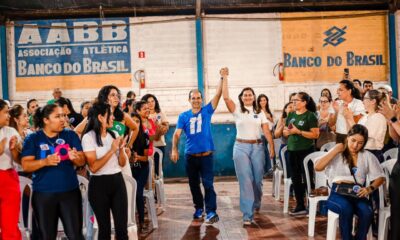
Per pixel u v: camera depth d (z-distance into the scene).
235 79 10.86
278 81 10.85
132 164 5.91
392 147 6.41
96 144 4.18
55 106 4.05
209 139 6.43
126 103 7.06
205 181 6.42
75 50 10.80
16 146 4.28
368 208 4.50
